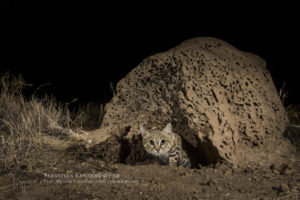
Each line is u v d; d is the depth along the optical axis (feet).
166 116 3.95
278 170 3.40
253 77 3.99
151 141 3.99
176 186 3.00
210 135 3.49
